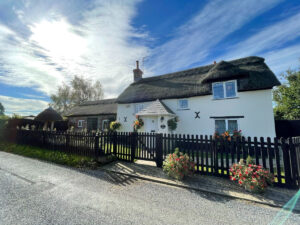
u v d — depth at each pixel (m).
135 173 5.37
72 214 2.83
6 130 10.73
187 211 3.03
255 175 3.82
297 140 4.25
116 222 2.60
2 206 3.07
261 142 4.40
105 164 6.52
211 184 4.38
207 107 11.08
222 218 2.79
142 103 14.23
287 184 4.01
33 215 2.77
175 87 13.02
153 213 2.93
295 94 16.03
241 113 9.86
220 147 5.00
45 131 8.49
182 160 4.78
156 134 6.34
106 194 3.76
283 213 2.96
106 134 6.92
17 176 4.94
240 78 9.96
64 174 5.23
